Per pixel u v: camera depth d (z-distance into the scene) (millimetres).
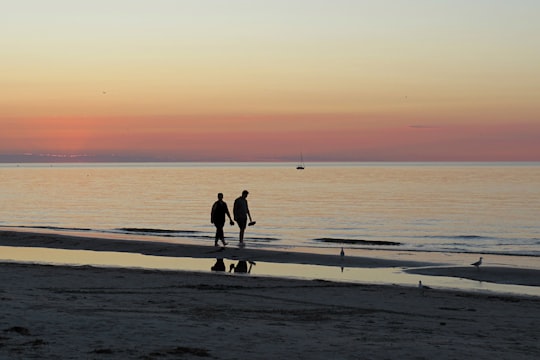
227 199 86375
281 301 17328
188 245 31062
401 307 16781
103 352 10188
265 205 74938
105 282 20344
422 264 26328
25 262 26125
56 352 10109
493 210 68312
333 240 38031
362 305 16969
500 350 11461
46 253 29797
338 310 16125
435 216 61094
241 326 13102
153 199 86000
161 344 10961
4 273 22000
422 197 90562
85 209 69125
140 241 32594
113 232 42438
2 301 15562
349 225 52594
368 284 20953
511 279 22625
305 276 23125
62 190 111750
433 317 15445
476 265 24953
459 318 15359
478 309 16688
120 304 15969
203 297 17641
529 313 16188
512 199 86188
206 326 12883
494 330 13852
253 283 20594
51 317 13266
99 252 30031
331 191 108125
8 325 12289
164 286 19703
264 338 11828
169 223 53812
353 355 10609
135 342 11055
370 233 46750
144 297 17391
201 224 52906
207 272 23656
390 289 19812
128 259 27672
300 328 13203
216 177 195375
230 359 10062
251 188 119688
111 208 70500
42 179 179750
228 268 25078
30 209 69125
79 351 10234
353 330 13234
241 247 31156
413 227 51406
